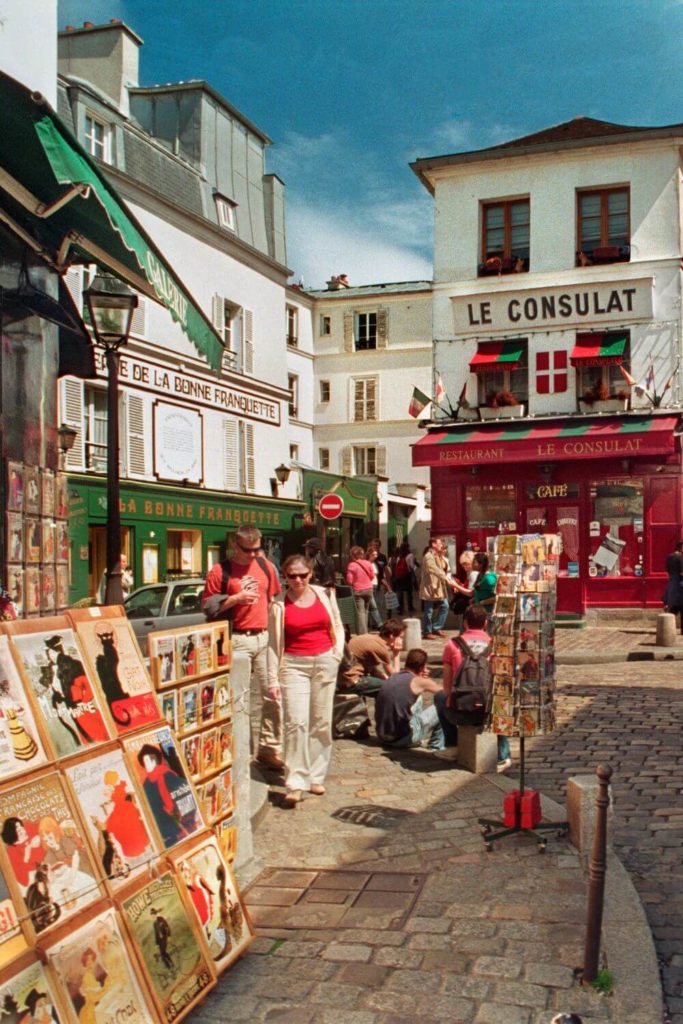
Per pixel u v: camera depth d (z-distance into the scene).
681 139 20.59
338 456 40.75
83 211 6.13
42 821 3.40
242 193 26.34
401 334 40.09
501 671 6.03
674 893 5.21
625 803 6.86
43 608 7.15
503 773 7.88
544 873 5.37
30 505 6.96
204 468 23.47
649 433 19.55
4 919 3.09
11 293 6.65
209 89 24.83
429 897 5.10
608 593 20.48
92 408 19.95
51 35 7.99
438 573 18.33
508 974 4.17
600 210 21.47
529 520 21.06
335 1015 3.88
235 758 5.61
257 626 7.66
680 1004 3.98
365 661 10.18
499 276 21.77
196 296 23.66
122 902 3.61
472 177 22.12
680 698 11.05
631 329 20.95
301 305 40.50
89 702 3.94
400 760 8.23
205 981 3.93
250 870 5.53
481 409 21.73
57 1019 3.11
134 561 19.80
